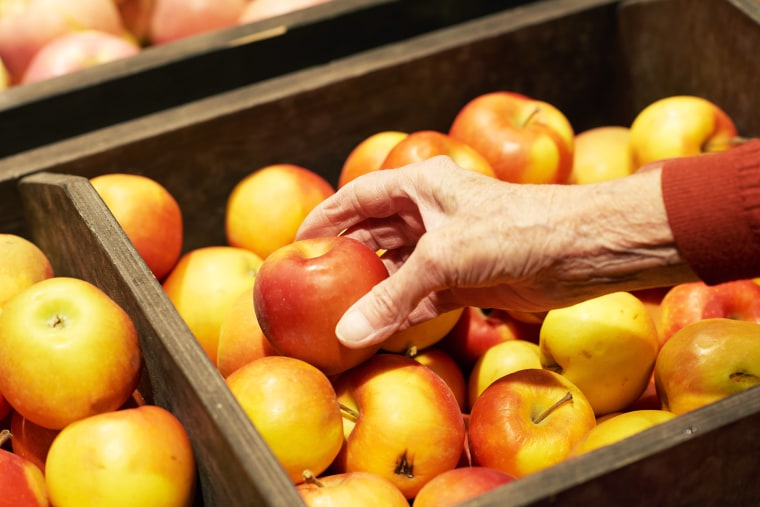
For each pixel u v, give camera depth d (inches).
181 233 40.1
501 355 38.1
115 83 43.8
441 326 37.4
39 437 34.5
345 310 33.9
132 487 32.4
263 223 40.4
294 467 33.5
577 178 43.9
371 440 34.2
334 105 42.9
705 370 35.6
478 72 44.4
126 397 33.9
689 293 38.4
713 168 32.7
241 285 39.3
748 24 41.6
